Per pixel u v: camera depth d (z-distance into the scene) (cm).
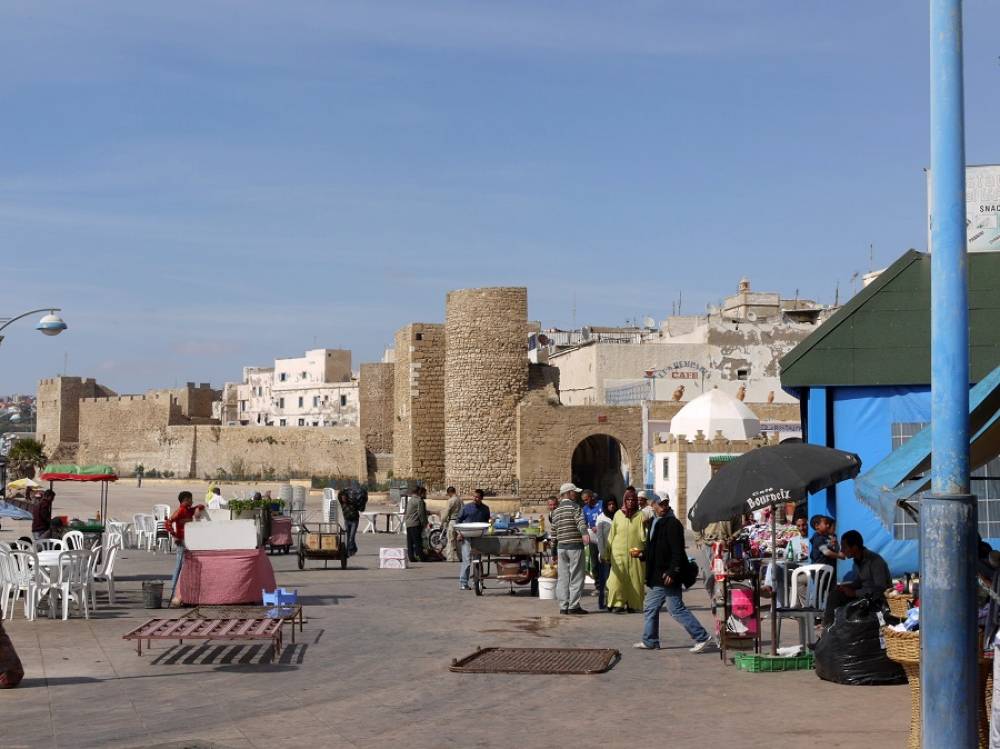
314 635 1548
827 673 1184
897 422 1731
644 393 5706
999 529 1667
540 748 915
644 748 910
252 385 12962
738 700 1097
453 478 5441
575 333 8981
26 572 1653
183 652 1392
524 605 1911
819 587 1495
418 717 1034
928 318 1733
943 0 696
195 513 1898
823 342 1756
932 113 700
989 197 1741
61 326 2466
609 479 5691
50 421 11394
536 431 5241
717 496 1234
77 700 1106
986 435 1045
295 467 8494
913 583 1339
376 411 8194
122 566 2573
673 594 1398
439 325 5797
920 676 703
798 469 1216
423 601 1966
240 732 973
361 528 4162
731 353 5956
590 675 1234
